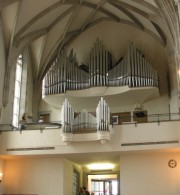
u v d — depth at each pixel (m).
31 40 21.41
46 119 23.23
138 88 19.97
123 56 22.14
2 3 17.94
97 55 21.20
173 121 16.73
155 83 20.11
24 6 19.11
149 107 21.59
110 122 17.77
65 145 17.50
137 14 21.28
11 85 20.52
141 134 16.89
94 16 23.16
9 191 18.72
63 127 17.22
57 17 21.58
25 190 18.58
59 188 18.23
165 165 17.41
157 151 17.14
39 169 18.78
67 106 17.56
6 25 19.75
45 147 17.70
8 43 20.12
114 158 18.91
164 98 21.50
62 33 22.77
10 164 19.19
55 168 18.59
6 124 19.16
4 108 19.41
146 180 17.36
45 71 23.55
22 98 22.22
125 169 17.69
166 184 17.14
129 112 21.88
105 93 20.47
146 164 17.58
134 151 17.05
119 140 17.03
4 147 18.12
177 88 19.81
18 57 21.64
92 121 17.31
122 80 20.42
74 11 21.69
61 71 21.17
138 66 20.34
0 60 19.36
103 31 23.62
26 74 22.66
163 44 21.84
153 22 21.05
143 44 22.80
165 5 17.25
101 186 22.78
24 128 18.59
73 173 20.47
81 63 23.23
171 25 17.62
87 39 23.70
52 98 21.30
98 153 17.38
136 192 17.28
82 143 17.33
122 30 23.39
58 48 23.36
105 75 20.70
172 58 20.39
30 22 20.33
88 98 21.25
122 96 20.91
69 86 20.94
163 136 16.61
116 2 20.86
